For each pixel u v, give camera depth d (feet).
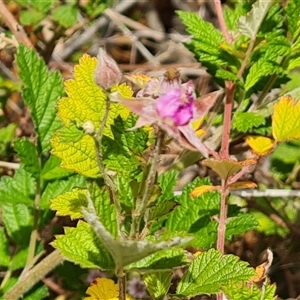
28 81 0.75
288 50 0.70
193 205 0.67
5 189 0.77
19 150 0.74
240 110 0.76
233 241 0.87
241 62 0.71
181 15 0.72
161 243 0.44
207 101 0.45
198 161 0.85
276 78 0.76
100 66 0.46
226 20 0.78
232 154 0.81
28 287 0.74
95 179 0.70
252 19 0.65
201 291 0.53
